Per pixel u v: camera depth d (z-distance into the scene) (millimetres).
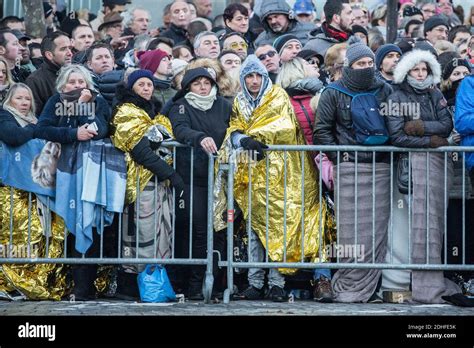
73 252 17703
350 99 17656
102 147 17547
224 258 17875
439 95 17922
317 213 17891
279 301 17594
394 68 18375
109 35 23594
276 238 17688
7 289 17781
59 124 17578
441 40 22219
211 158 17312
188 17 23578
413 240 17625
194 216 17609
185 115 17750
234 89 19266
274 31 22328
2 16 25219
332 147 17500
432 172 17641
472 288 17688
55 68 19109
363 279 17672
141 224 17609
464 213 17547
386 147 17547
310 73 18562
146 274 17500
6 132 17359
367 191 17656
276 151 17656
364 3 26109
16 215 17594
